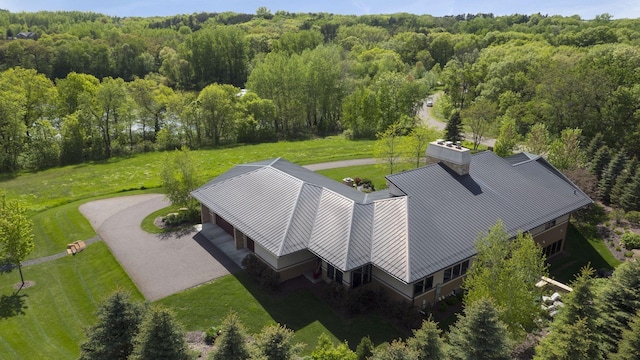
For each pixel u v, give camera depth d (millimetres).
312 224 29906
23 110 63469
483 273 22250
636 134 57000
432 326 17000
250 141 80438
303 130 89250
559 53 87188
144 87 75562
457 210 30000
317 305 27672
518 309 21547
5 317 26797
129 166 61906
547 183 36281
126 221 40281
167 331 17250
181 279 30406
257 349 17109
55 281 31172
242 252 33875
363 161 61312
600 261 36062
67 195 49281
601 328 21766
